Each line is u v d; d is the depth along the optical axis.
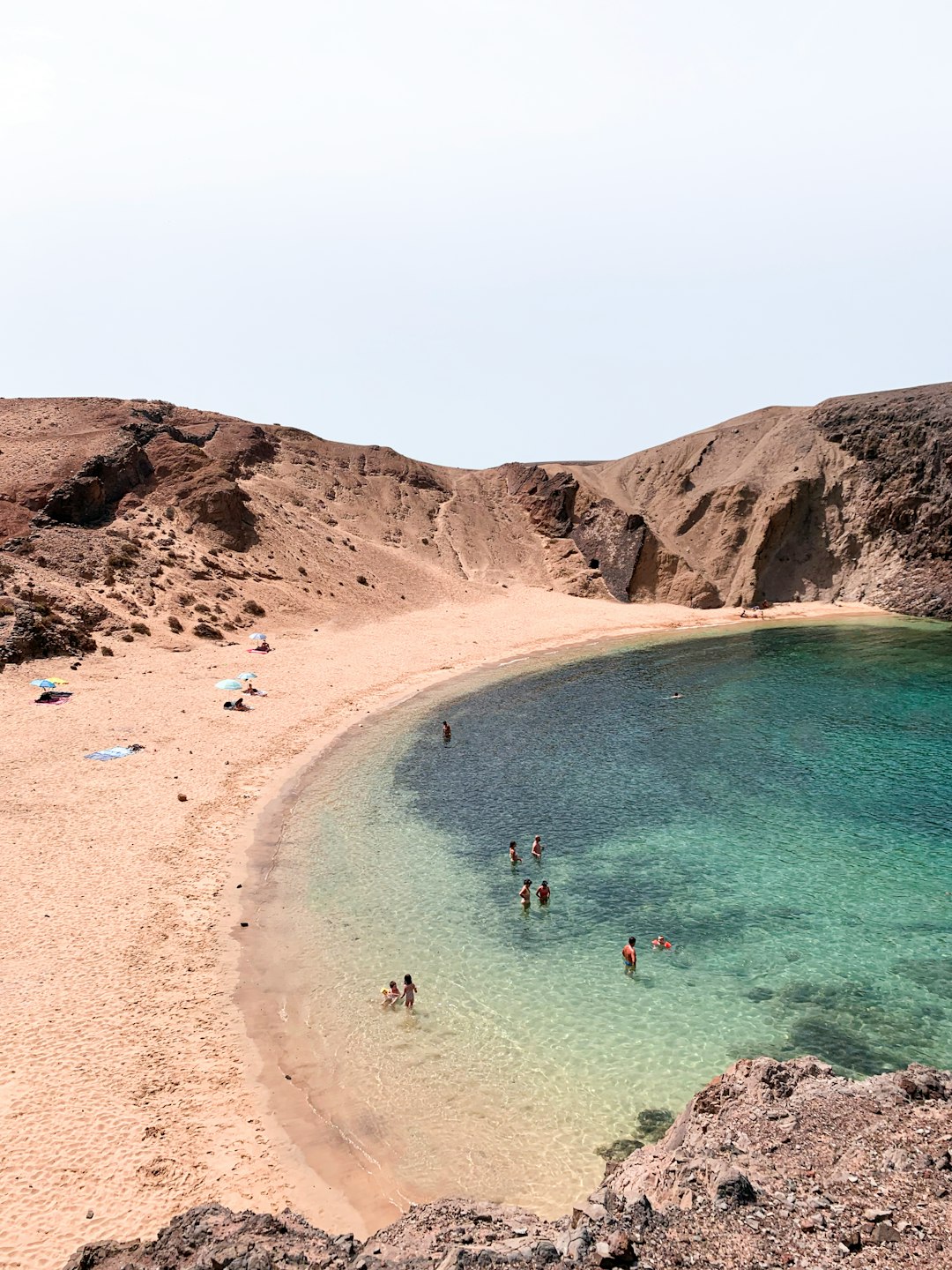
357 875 33.97
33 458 82.56
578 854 36.06
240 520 86.44
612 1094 21.69
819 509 103.31
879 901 31.69
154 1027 23.59
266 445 112.44
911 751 48.44
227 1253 13.55
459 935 29.66
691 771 45.72
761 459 112.25
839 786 43.25
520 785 43.81
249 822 38.28
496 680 65.19
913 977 26.89
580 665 70.50
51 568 68.38
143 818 37.50
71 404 99.12
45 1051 22.14
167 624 67.00
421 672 66.56
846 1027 24.38
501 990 26.39
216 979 26.23
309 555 89.12
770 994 26.08
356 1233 17.00
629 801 41.72
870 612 93.00
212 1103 20.80
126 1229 16.75
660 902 31.92
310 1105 21.06
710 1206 14.04
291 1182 18.45
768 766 46.41
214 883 32.44
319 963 27.58
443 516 114.56
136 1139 19.31
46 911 29.27
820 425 110.06
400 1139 20.00
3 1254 16.03
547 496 118.31
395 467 120.44
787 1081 18.72
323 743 49.44
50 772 41.69
